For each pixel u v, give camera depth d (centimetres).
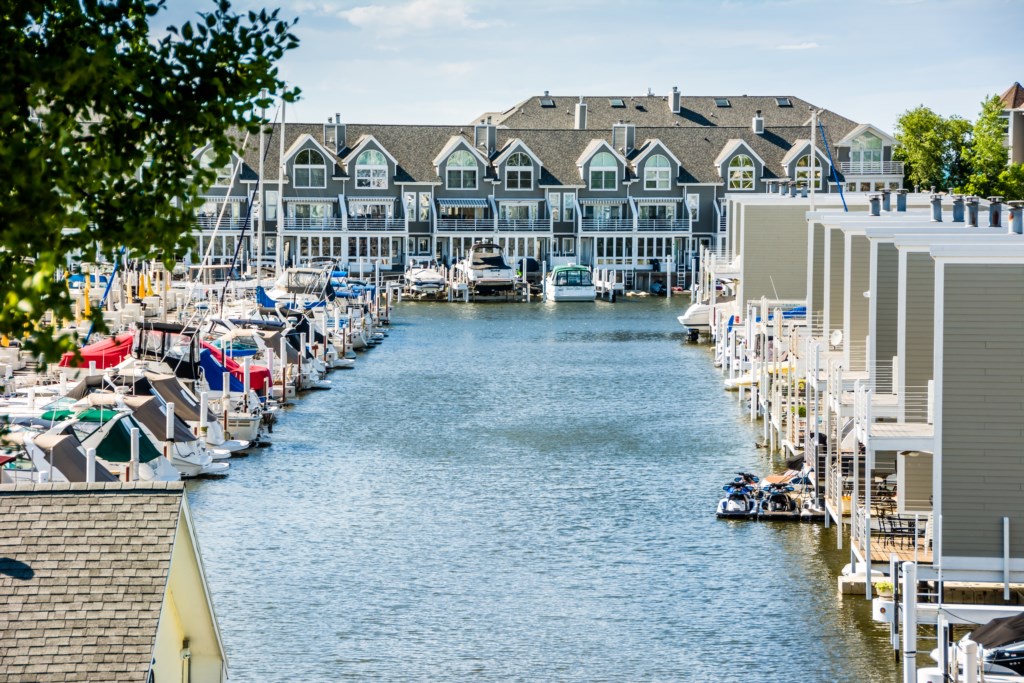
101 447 4681
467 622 3634
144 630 1828
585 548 4356
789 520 4688
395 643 3462
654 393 7744
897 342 4044
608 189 15838
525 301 14175
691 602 3797
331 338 9338
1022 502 3319
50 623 1831
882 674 3228
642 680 3209
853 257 4709
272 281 11225
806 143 15775
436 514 4800
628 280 15750
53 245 1675
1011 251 3262
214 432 5838
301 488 5197
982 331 3297
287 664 3303
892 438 3534
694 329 10462
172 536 1945
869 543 3681
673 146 16238
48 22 1809
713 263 9894
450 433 6438
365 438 6288
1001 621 2811
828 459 4497
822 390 4684
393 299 14275
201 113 1772
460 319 12388
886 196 5984
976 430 3322
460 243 15575
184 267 10662
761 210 8575
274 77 1828
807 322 5812
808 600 3791
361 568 4122
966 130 14925
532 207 15725
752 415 6769
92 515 1977
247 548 4331
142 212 1781
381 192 15362
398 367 8975
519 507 4906
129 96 1736
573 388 7950
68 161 1647
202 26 1828
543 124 18962
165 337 6444
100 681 1767
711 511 4841
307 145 15138
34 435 4225
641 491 5169
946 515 3347
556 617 3672
